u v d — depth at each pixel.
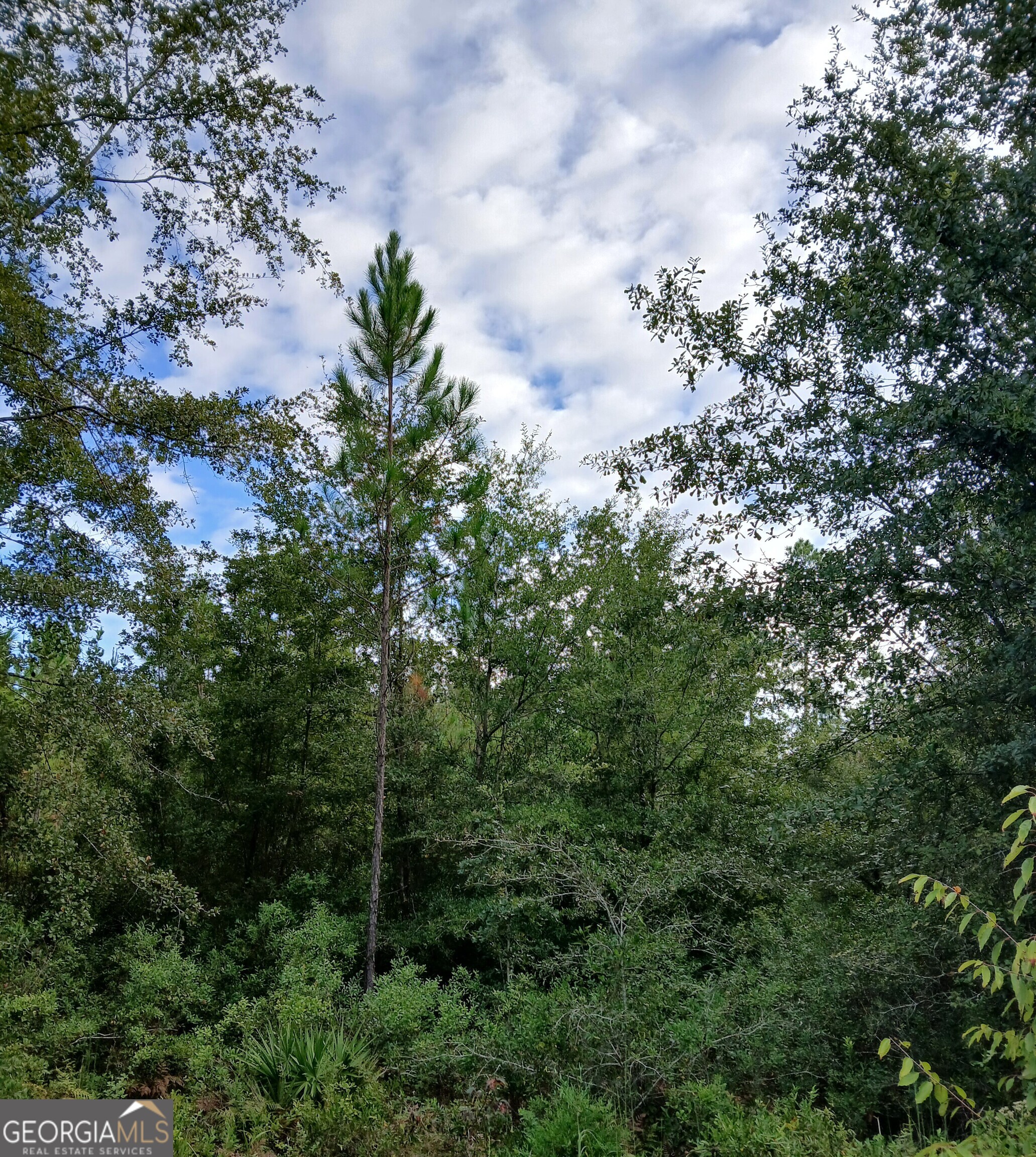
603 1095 5.29
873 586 5.85
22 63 5.63
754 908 7.48
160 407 7.11
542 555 11.30
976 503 5.73
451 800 10.73
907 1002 5.46
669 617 9.66
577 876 7.04
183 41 6.52
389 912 11.34
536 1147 4.50
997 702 5.60
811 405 6.59
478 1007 7.62
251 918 10.33
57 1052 6.30
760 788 8.04
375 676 11.25
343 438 9.05
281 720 11.21
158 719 7.28
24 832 6.48
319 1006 6.75
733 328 6.75
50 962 7.18
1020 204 5.55
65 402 6.78
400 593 10.06
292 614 11.42
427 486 9.40
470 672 11.23
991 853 5.30
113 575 7.57
